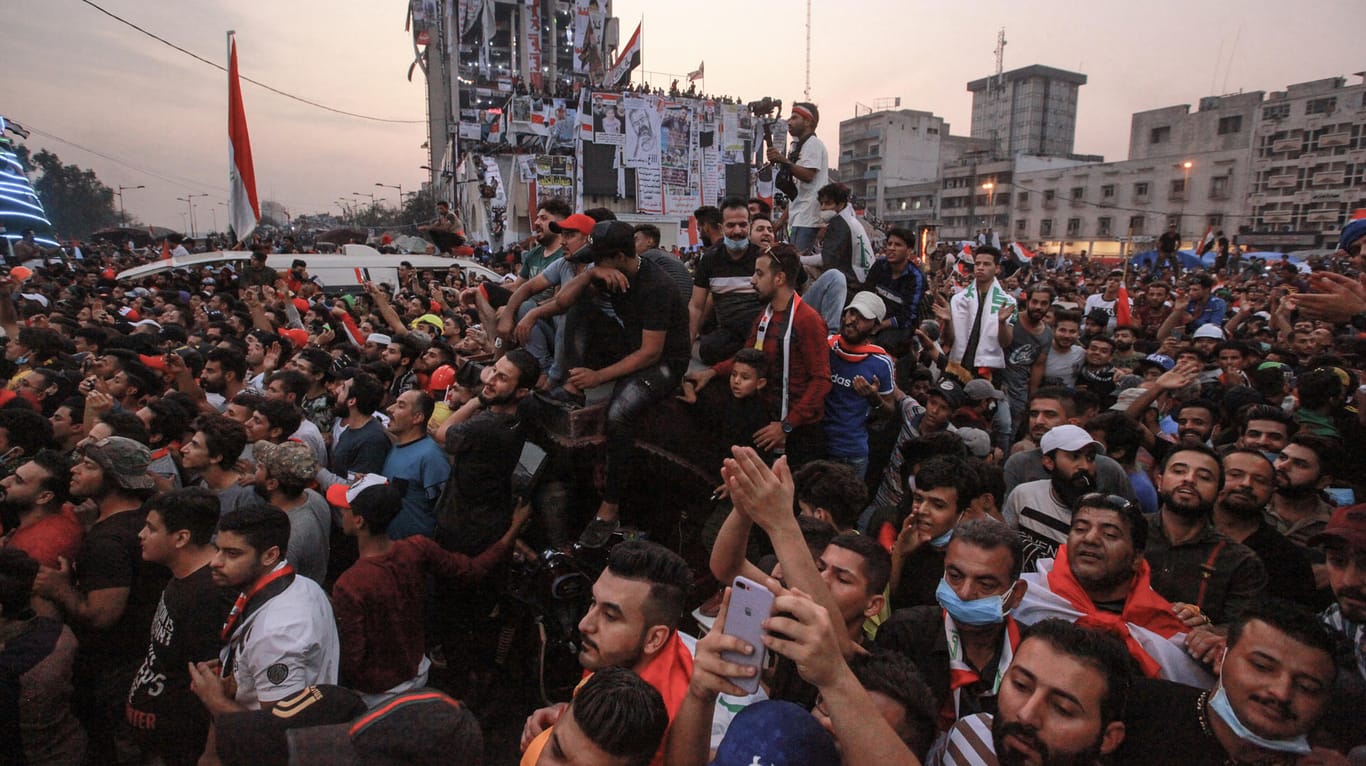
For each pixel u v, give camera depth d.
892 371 4.71
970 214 82.00
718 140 46.94
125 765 3.64
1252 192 63.19
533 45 69.44
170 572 3.79
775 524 2.15
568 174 44.22
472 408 4.84
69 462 3.69
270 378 5.54
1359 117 57.22
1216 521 3.52
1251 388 5.95
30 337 7.25
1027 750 1.83
